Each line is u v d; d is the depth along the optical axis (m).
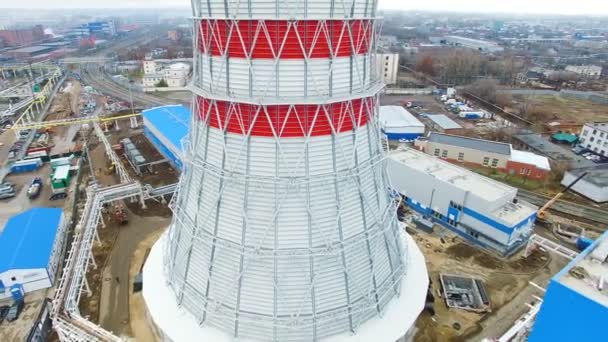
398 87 135.25
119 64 177.50
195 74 25.11
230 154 23.69
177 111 81.44
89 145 79.06
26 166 67.75
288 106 21.80
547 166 64.12
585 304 21.28
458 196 46.34
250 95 22.12
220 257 25.23
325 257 24.70
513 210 45.00
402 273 29.50
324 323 25.22
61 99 114.75
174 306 27.80
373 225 26.58
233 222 24.41
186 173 27.77
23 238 41.22
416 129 82.38
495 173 66.50
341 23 21.64
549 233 49.41
